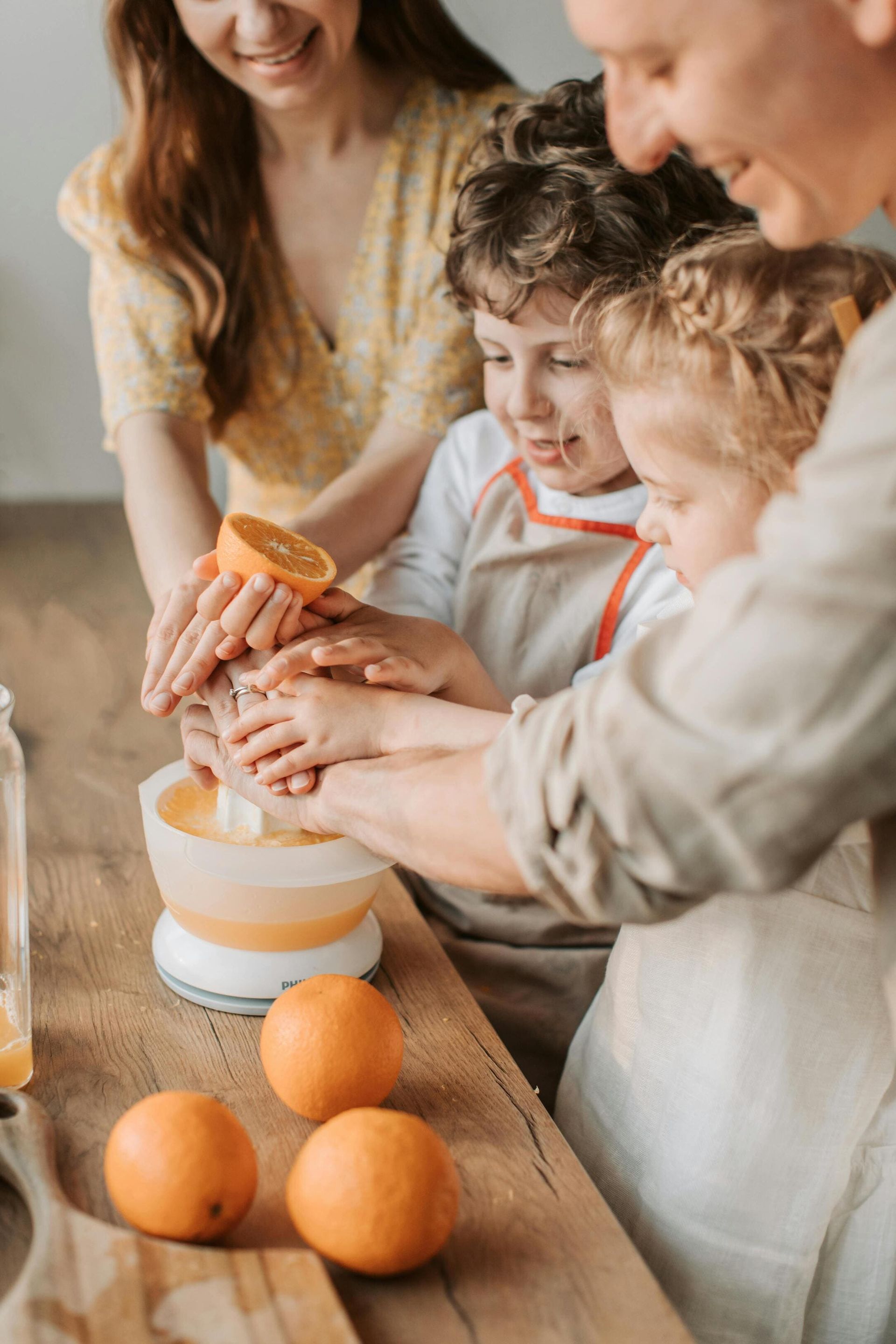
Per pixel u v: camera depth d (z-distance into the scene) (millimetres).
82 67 3709
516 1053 1240
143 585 2811
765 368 749
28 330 3938
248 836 933
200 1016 911
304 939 917
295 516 1767
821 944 856
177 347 1499
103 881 1113
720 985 876
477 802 657
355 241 1587
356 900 923
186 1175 645
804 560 501
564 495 1312
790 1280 872
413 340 1547
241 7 1283
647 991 917
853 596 488
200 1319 593
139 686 1823
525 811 607
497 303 1142
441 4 1564
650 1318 644
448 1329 631
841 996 854
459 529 1451
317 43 1365
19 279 3871
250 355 1604
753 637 509
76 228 1575
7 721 797
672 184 1180
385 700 885
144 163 1469
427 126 1569
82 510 3859
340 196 1566
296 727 874
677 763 531
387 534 1482
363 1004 783
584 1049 1025
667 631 578
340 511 1425
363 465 1500
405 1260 643
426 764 757
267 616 965
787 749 508
